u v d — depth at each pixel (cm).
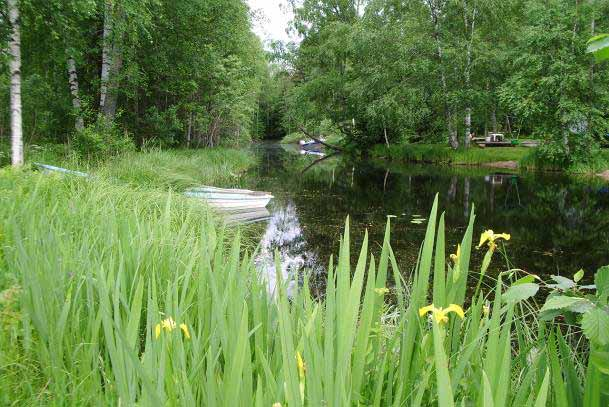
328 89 2669
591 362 112
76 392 155
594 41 121
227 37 1530
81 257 229
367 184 1466
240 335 102
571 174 1625
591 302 118
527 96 1652
